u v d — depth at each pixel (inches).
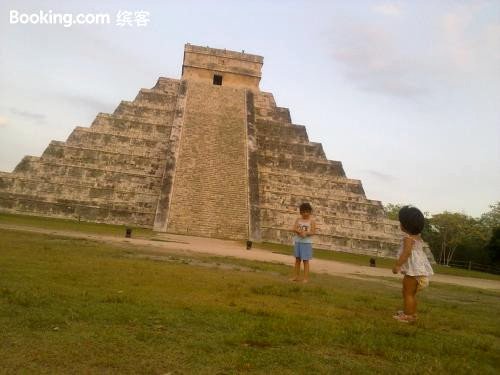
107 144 1657.2
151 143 1689.2
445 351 224.4
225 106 1859.0
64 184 1510.8
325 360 189.2
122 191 1526.8
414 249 306.3
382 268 984.9
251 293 346.9
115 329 203.3
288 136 1909.4
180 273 411.5
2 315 205.6
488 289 789.2
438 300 480.7
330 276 605.6
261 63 2090.3
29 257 406.9
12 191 1472.7
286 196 1654.8
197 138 1665.8
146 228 1435.8
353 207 1672.0
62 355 164.9
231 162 1606.8
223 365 170.6
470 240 3075.8
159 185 1569.9
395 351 212.2
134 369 159.0
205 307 267.3
